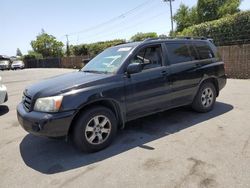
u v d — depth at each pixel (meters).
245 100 7.11
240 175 3.19
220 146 4.07
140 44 4.79
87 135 4.04
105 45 34.22
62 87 3.94
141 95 4.58
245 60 11.50
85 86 4.00
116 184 3.16
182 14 36.06
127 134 4.81
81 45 40.12
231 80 11.30
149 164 3.61
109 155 3.98
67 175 3.45
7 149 4.42
